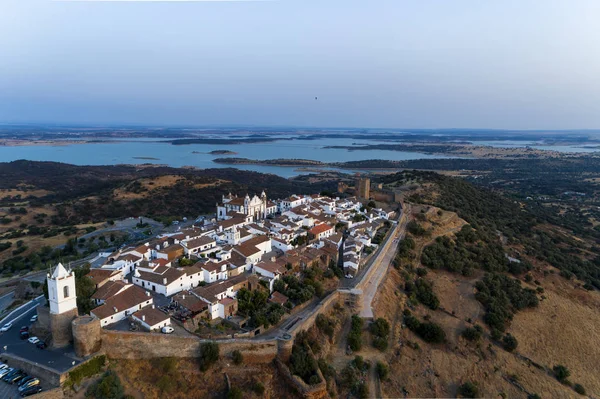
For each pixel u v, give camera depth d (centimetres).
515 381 10181
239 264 10938
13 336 7875
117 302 8438
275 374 7919
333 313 10269
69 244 15062
